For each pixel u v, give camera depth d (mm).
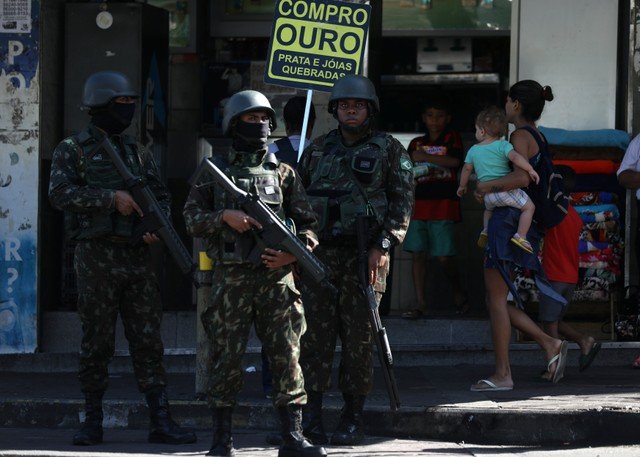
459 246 22281
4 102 20344
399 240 14047
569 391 16609
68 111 20969
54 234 20953
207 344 16141
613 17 20797
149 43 21391
